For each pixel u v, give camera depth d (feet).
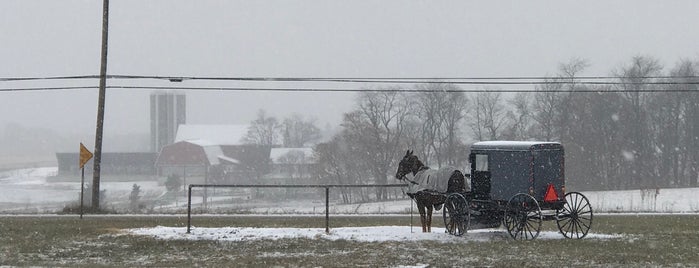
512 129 290.56
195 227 79.66
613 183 270.87
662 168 283.38
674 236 69.87
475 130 300.81
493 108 296.71
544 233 71.10
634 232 74.23
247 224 87.71
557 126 270.46
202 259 57.11
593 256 55.93
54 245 64.90
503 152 65.26
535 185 63.62
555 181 64.54
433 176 68.85
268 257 57.62
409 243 64.03
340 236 68.90
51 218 100.27
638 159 271.08
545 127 273.75
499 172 65.51
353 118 293.84
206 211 119.14
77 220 94.48
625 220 91.71
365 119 295.69
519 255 56.75
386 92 293.64
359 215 109.09
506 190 64.95
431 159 305.94
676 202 161.07
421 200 69.87
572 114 268.41
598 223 86.89
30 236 71.56
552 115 272.31
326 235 69.62
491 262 53.72
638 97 268.41
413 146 291.38
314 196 367.25
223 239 68.03
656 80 268.41
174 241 66.80
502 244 62.59
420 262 54.13
